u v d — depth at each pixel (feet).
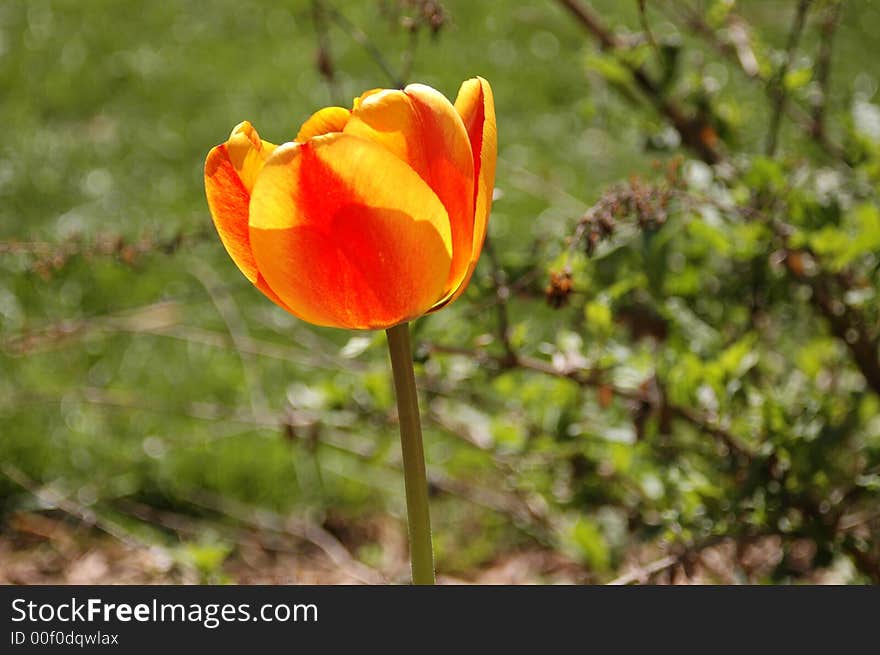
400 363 2.39
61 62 8.77
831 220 3.02
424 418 3.35
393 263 2.33
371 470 4.34
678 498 3.04
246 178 2.39
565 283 2.77
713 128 3.18
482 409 3.36
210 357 5.17
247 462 4.43
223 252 5.81
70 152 7.29
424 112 2.35
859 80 6.93
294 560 4.02
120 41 9.36
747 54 3.18
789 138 3.55
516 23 9.25
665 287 3.06
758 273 3.10
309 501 4.34
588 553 3.14
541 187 3.98
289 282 2.34
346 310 2.36
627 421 3.16
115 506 4.31
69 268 3.66
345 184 2.31
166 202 6.60
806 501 2.93
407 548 4.15
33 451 4.48
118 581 3.82
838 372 3.21
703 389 3.05
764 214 2.97
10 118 7.81
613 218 2.82
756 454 2.96
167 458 4.45
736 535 2.90
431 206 2.32
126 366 5.09
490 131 2.39
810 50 6.88
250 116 8.00
